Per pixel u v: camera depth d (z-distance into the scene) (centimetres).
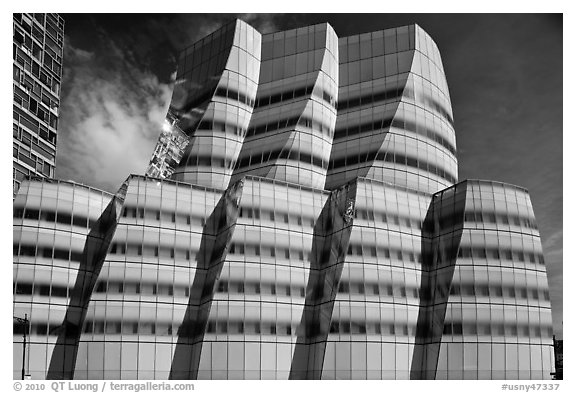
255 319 6650
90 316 6469
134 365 6469
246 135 8950
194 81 9619
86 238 7362
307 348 6862
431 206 7719
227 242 6931
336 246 7125
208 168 8569
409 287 7062
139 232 6931
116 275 6669
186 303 6944
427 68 8950
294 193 7444
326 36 9069
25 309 6756
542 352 6900
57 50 11575
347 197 7269
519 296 6981
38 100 10794
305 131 8431
